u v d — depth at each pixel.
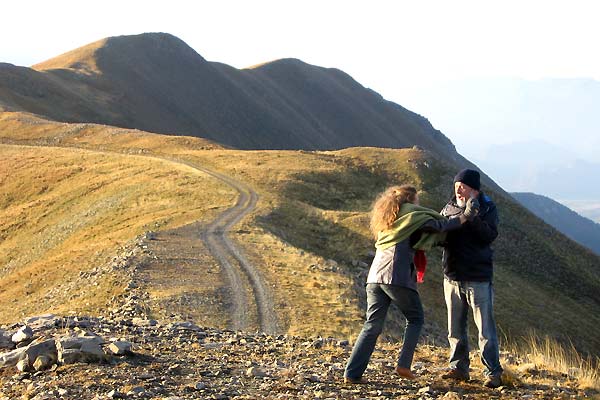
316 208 65.06
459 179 7.56
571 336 55.94
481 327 7.50
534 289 68.81
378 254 7.15
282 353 9.17
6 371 7.29
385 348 10.20
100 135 114.38
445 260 7.71
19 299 36.78
